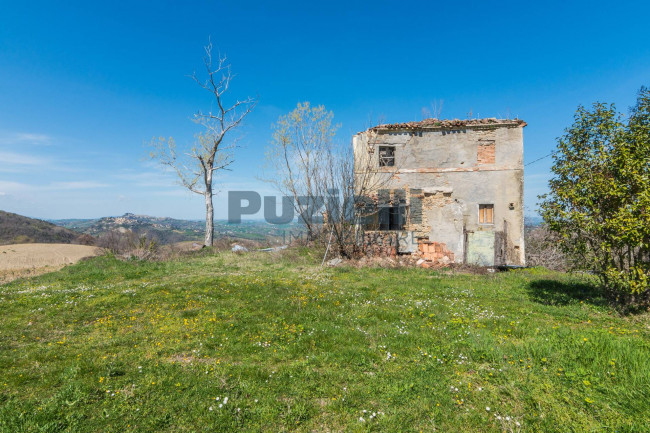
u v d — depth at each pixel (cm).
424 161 2031
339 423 441
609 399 473
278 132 2467
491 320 849
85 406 473
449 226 1975
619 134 916
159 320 881
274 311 958
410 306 998
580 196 919
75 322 884
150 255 2191
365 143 2062
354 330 778
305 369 584
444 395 494
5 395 502
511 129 1955
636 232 816
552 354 601
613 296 993
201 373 573
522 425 428
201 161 2877
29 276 1744
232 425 428
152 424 432
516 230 1919
